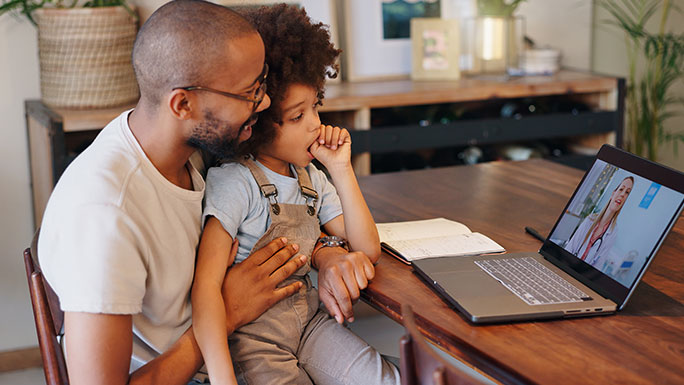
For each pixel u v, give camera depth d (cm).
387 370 137
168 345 130
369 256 145
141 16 275
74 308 109
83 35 244
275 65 136
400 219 173
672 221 117
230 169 141
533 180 207
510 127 307
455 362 164
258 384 133
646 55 348
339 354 139
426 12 327
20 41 269
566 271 135
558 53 328
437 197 191
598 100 328
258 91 124
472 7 331
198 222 133
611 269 125
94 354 109
